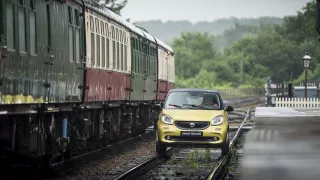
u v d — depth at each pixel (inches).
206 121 1427.2
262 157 1090.1
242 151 1546.5
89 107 1429.6
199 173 1195.3
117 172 1196.5
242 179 959.0
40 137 1061.1
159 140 1441.9
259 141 1217.4
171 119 1437.0
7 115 923.4
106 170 1226.0
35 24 1020.5
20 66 941.2
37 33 1027.9
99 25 1491.1
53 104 1138.7
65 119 1231.5
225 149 1451.8
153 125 2541.8
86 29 1366.9
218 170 1147.9
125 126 1900.8
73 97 1259.8
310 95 3814.0
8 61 890.1
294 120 1514.5
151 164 1309.1
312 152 1082.1
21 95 944.9
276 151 1116.5
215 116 1437.0
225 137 1429.6
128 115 1925.4
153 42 2324.1
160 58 2479.1
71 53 1246.9
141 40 2075.5
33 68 1003.3
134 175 1133.7
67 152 1291.8
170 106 1478.8
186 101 1485.0
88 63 1375.5
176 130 1425.9
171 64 2815.0
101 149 1595.7
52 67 1112.2
